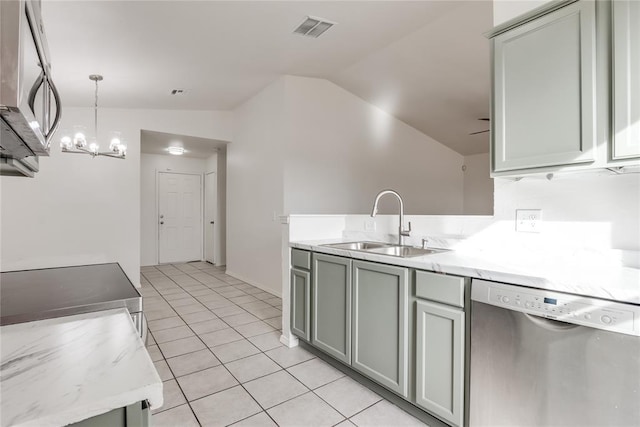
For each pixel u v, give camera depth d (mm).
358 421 1757
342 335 2184
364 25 2924
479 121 5191
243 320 3342
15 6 609
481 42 3266
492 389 1412
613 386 1106
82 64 3047
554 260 1684
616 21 1289
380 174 5121
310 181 4344
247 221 5031
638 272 1350
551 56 1473
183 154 6680
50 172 4164
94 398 546
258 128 4727
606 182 1543
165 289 4629
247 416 1795
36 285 1608
